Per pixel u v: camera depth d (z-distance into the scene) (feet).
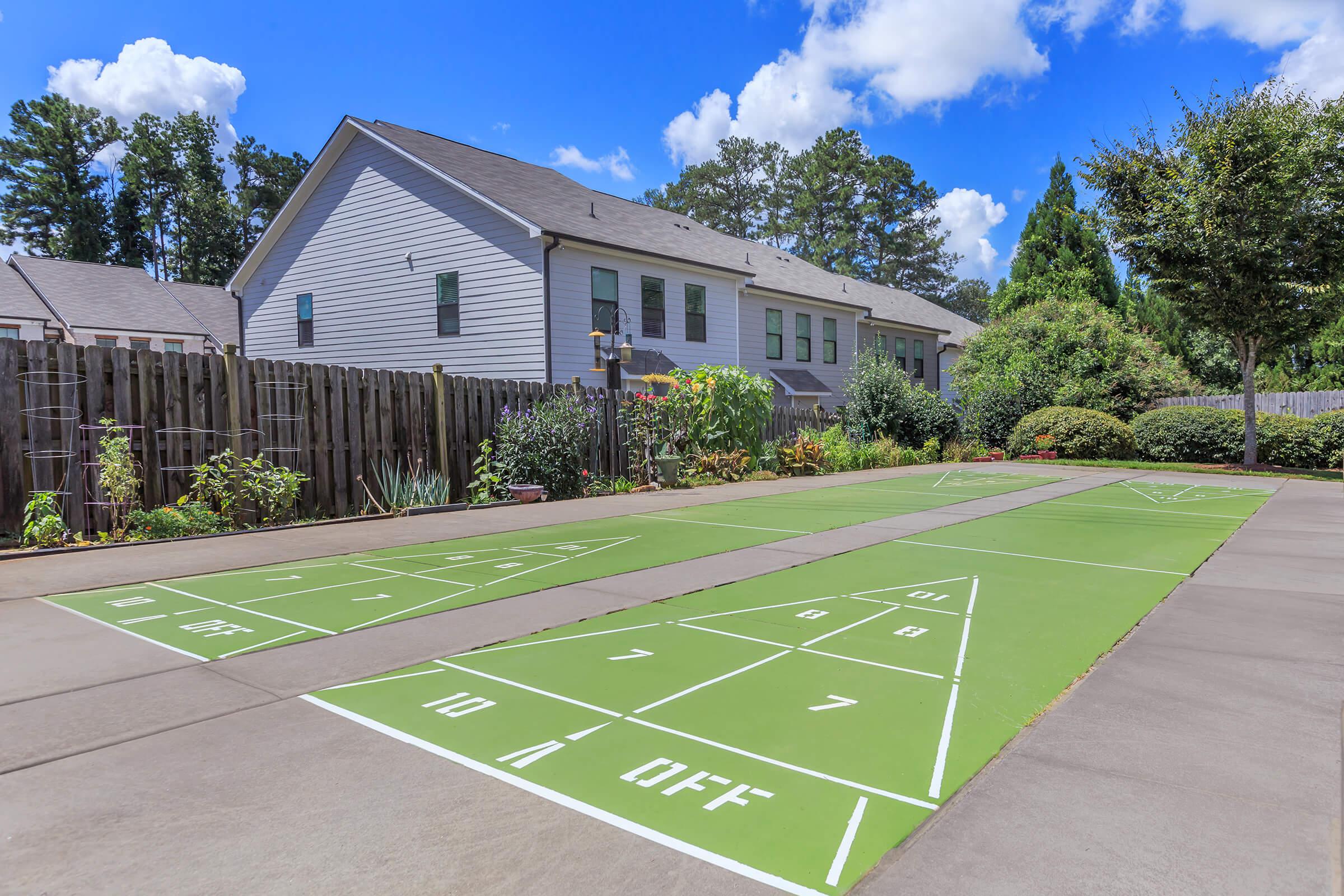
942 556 22.71
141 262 152.35
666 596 17.67
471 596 17.56
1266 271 49.60
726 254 73.10
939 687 11.87
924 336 106.22
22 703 10.96
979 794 8.48
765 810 8.15
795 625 15.34
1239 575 19.99
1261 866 7.04
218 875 6.89
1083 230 96.07
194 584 18.61
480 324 54.44
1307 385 86.79
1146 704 11.11
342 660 12.98
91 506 23.94
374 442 31.83
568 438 37.14
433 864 7.09
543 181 65.67
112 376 24.34
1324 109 48.06
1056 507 34.47
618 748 9.69
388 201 58.80
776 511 32.73
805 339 80.38
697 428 47.03
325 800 8.31
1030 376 71.15
